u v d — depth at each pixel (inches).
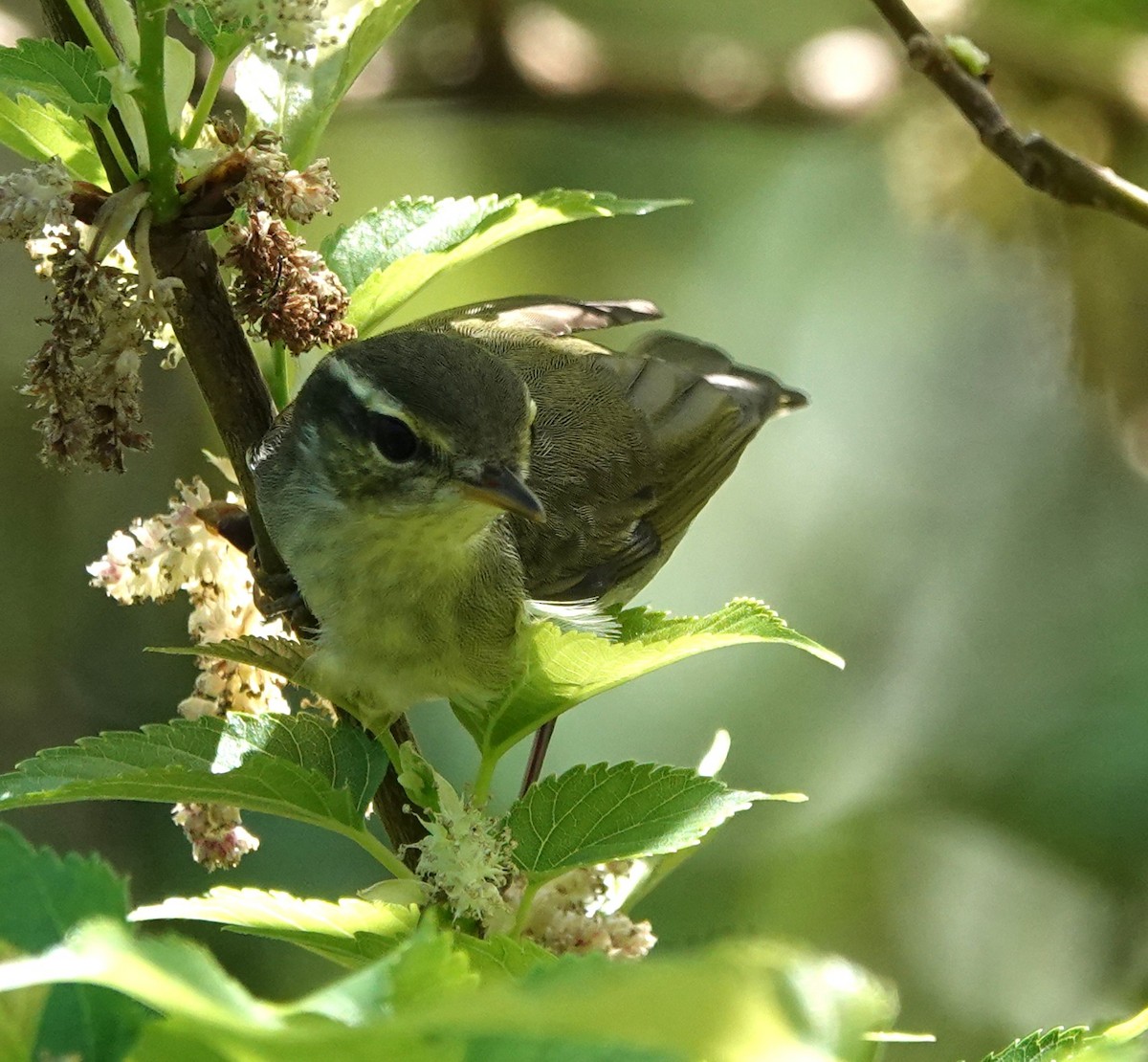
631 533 356.5
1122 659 537.3
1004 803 532.7
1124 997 501.7
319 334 228.1
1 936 116.0
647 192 575.5
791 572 597.6
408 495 280.1
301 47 209.9
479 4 514.0
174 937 99.4
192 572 250.4
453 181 557.0
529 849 211.6
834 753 557.9
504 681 243.3
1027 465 588.4
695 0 592.1
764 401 414.3
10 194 210.2
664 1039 89.5
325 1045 98.7
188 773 206.1
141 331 214.8
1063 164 314.2
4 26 440.1
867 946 526.3
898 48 519.2
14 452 511.8
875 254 593.3
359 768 224.8
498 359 311.4
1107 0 492.4
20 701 494.9
